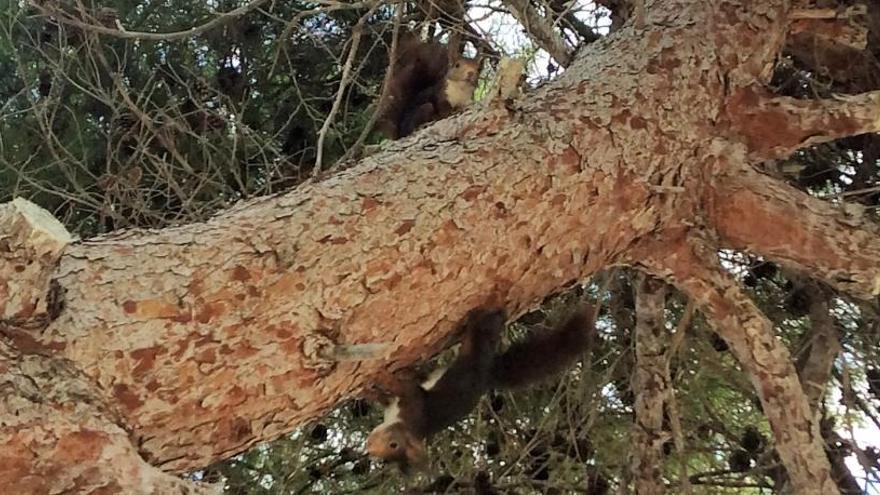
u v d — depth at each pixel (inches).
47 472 56.3
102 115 153.7
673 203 90.5
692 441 141.4
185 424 64.2
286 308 67.1
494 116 83.2
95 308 62.7
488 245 76.3
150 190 135.5
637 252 95.2
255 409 66.5
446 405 81.4
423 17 149.9
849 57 130.0
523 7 123.0
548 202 79.9
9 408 56.6
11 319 59.7
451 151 79.4
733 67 97.8
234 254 67.4
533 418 142.6
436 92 131.3
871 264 93.0
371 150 109.7
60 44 133.1
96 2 147.5
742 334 96.5
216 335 64.7
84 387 60.1
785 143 98.7
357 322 70.0
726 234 96.0
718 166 94.3
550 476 136.9
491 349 78.4
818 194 144.1
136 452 59.7
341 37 160.1
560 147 82.3
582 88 88.5
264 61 157.9
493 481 135.1
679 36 96.5
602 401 139.1
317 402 69.7
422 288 73.0
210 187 150.6
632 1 105.3
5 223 58.8
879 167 136.2
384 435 82.0
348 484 146.2
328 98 144.1
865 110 97.0
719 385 147.9
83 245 66.6
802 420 95.8
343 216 72.0
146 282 64.6
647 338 114.3
